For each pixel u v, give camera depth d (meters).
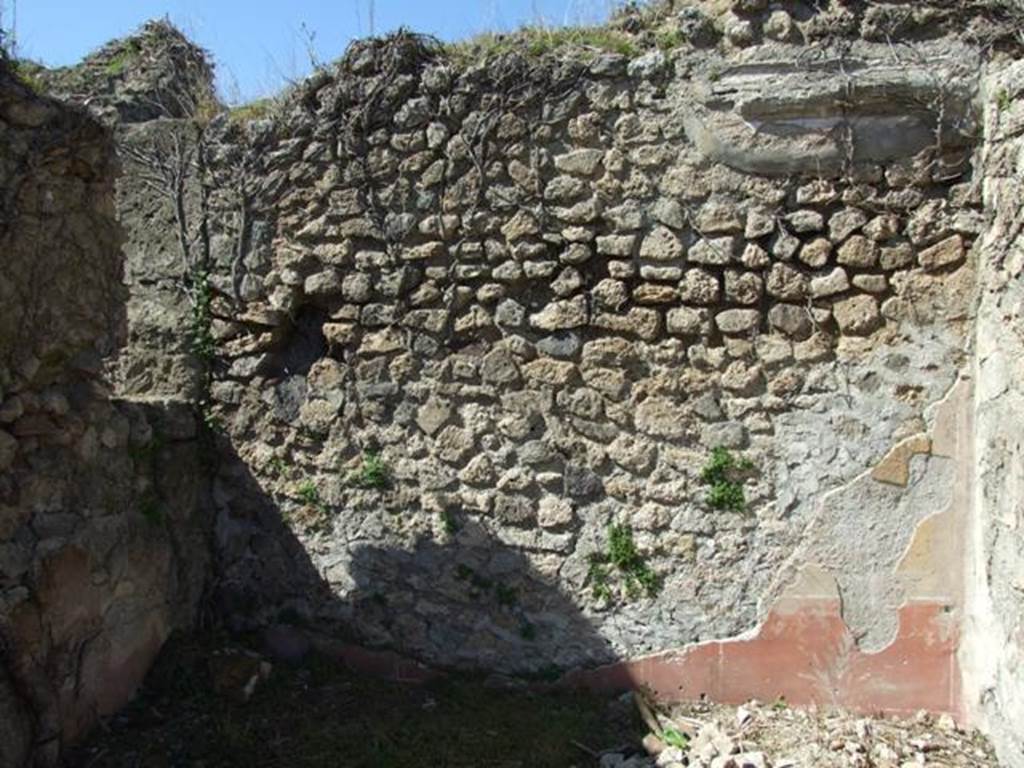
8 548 3.50
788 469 4.22
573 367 4.41
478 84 4.42
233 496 4.84
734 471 4.26
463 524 4.56
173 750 3.87
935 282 4.07
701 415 4.29
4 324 3.45
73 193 3.77
